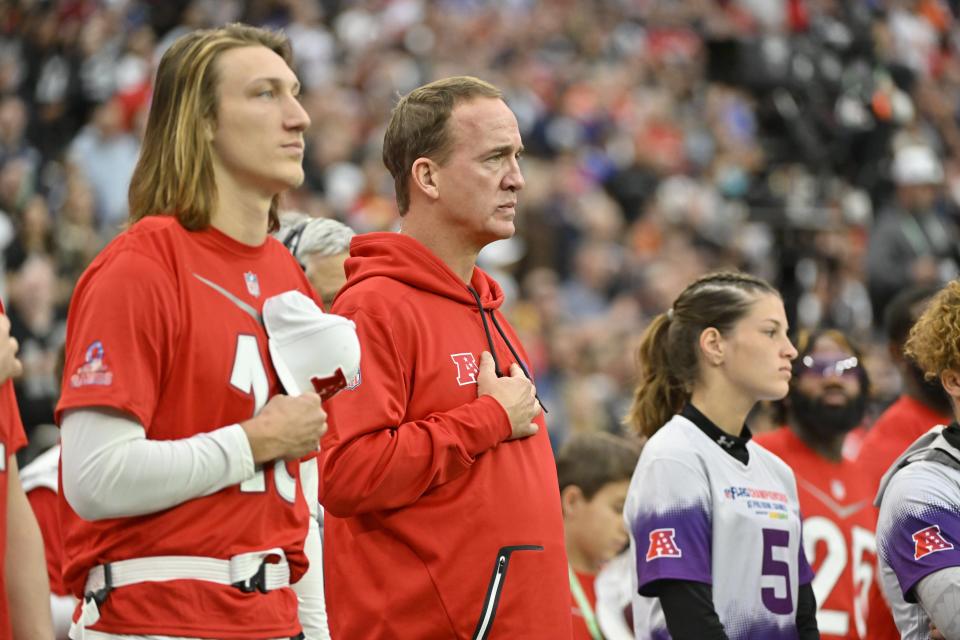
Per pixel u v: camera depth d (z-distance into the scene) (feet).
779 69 101.40
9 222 123.95
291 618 34.50
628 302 137.18
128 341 32.45
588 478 53.16
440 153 40.65
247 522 33.58
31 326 100.17
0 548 34.50
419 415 39.19
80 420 32.17
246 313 34.78
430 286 40.37
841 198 115.24
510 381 39.78
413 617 38.29
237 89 34.78
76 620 34.14
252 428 33.22
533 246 144.77
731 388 45.85
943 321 44.14
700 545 43.62
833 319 100.17
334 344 35.06
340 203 138.82
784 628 44.91
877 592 53.47
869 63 123.03
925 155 119.65
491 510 38.70
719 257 148.66
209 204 34.58
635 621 45.70
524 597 38.58
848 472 56.80
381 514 38.83
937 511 42.63
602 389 118.11
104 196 135.03
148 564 32.53
